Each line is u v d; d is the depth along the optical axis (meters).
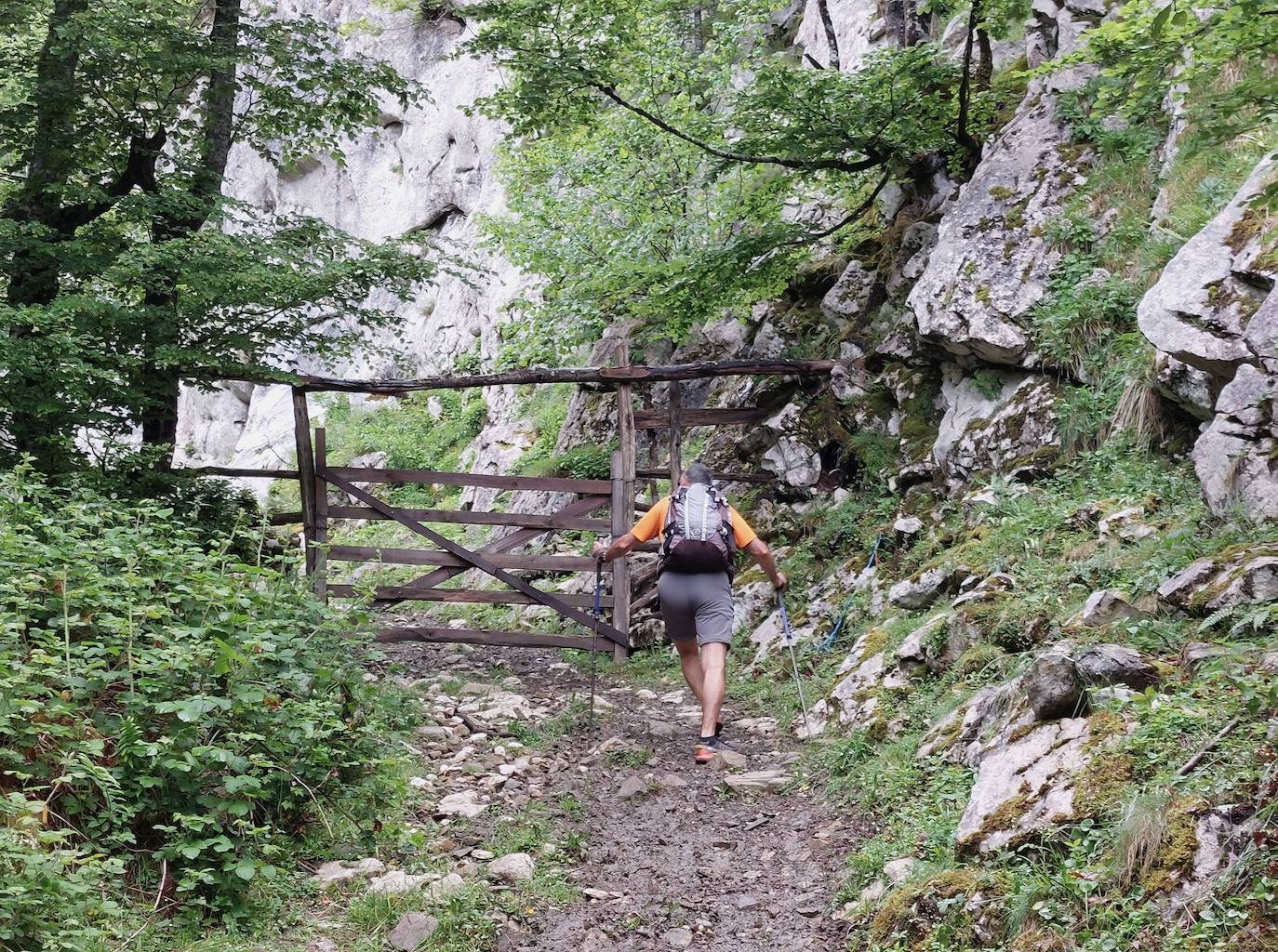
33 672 4.04
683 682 8.45
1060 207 8.68
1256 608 4.30
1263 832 2.96
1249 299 5.77
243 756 4.34
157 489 8.76
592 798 5.52
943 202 10.62
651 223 12.49
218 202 8.94
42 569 4.86
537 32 9.92
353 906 3.99
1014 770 4.01
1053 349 7.98
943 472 8.75
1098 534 6.27
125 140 9.45
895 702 6.02
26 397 7.61
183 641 4.61
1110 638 4.80
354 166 25.64
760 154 10.36
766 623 8.80
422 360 23.34
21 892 3.11
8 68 8.79
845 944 3.77
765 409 10.59
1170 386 6.56
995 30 9.49
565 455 14.40
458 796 5.30
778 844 4.84
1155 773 3.50
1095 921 3.10
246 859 3.90
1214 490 5.57
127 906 3.71
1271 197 4.68
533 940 3.94
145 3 8.55
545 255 13.40
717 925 4.07
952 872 3.63
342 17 25.70
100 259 8.37
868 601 8.08
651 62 12.00
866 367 10.06
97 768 3.75
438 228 24.28
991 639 5.75
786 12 16.67
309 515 9.41
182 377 8.96
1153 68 4.83
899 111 9.59
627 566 9.38
